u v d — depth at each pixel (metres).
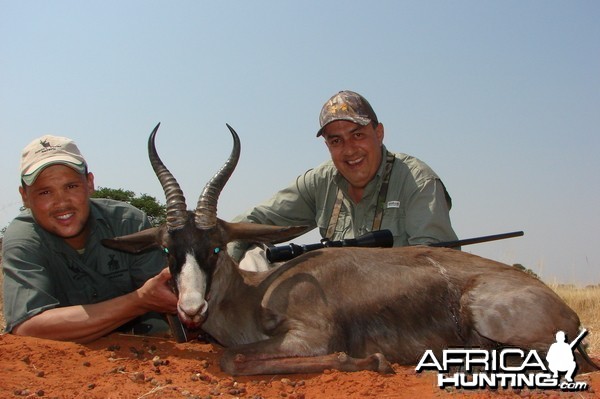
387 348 1.51
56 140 1.68
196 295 1.41
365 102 2.07
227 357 1.42
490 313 1.45
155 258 1.86
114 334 1.75
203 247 1.48
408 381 1.36
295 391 1.30
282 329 1.50
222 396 1.25
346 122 2.01
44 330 1.56
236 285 1.59
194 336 1.81
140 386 1.29
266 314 1.53
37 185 1.63
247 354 1.42
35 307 1.59
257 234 1.59
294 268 1.58
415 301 1.52
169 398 1.22
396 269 1.55
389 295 1.52
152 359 1.51
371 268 1.55
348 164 2.05
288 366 1.40
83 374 1.36
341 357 1.41
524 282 1.49
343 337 1.50
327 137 2.08
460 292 1.51
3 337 1.56
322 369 1.40
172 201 1.50
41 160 1.62
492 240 1.96
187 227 1.49
